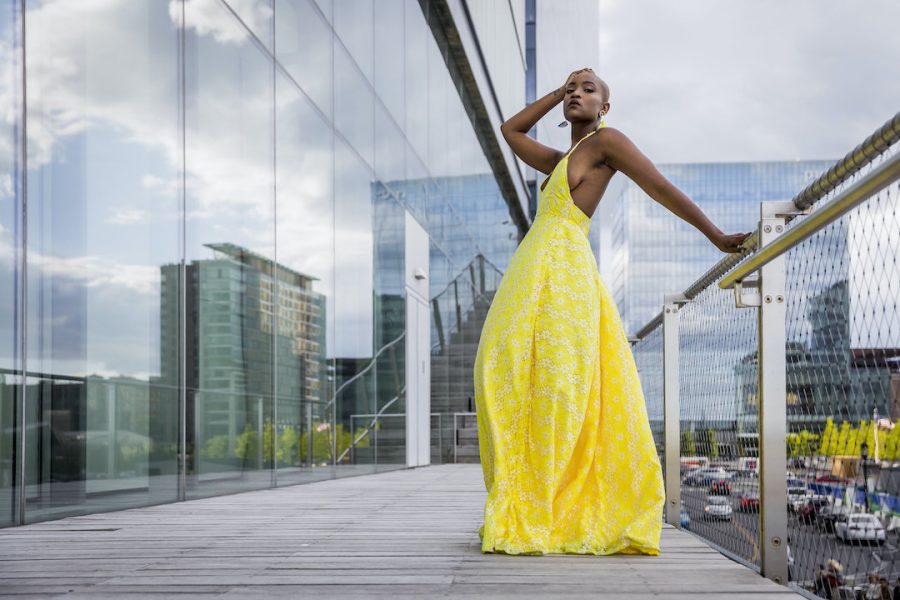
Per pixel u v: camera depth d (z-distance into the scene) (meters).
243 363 5.88
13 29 3.88
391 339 9.59
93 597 2.10
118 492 4.48
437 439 12.16
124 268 4.61
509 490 2.72
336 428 7.64
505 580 2.25
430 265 11.91
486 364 2.80
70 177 4.23
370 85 9.04
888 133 1.67
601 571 2.37
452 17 12.65
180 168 5.19
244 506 4.64
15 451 3.79
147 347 4.79
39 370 3.96
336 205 7.81
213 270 5.52
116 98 4.60
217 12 5.70
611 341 2.81
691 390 3.47
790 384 2.27
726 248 2.62
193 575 2.39
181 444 5.08
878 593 1.65
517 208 20.97
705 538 3.16
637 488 2.71
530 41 23.70
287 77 6.80
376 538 3.14
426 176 11.68
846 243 1.87
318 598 2.05
